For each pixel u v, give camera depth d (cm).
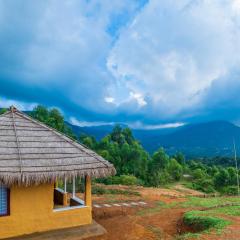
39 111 4450
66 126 4772
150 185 4506
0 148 1216
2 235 1204
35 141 1311
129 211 1773
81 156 1334
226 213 1548
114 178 3688
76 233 1301
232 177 4941
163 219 1577
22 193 1240
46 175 1188
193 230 1399
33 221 1260
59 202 1573
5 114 1380
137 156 4725
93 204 1905
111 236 1332
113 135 5416
